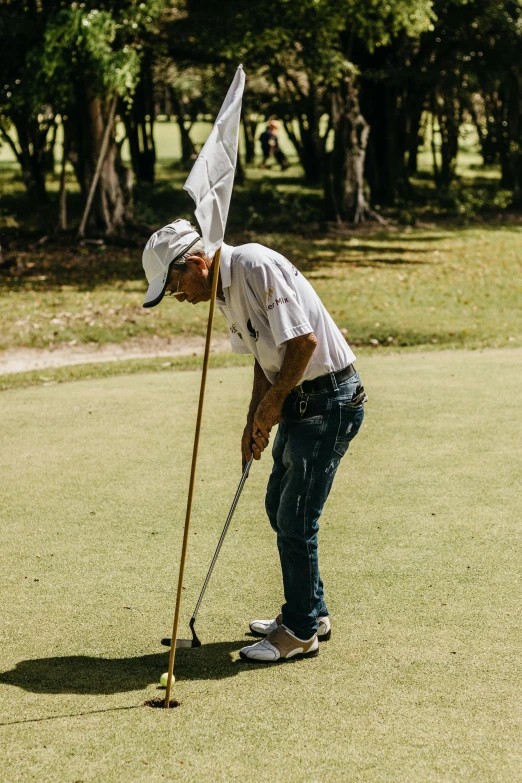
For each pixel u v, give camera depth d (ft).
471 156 161.48
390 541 14.25
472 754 8.55
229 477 17.75
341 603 12.14
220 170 9.50
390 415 21.86
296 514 10.73
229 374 27.81
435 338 35.01
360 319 39.11
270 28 57.62
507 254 60.39
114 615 11.95
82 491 16.96
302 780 8.19
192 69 86.53
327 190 75.00
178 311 40.81
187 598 12.46
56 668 10.52
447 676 10.11
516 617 11.57
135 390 25.50
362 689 9.90
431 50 85.76
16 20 51.67
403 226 75.87
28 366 31.73
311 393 10.61
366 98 85.92
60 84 51.34
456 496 16.26
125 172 61.87
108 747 8.80
